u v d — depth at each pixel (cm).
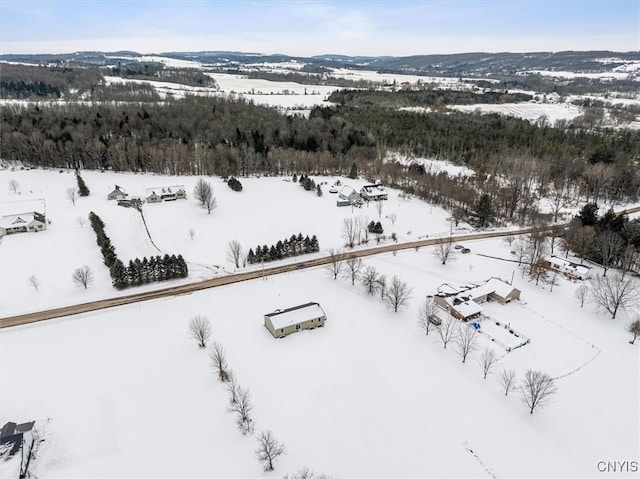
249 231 10631
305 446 4794
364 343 6556
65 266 8644
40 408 5238
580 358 6284
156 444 4800
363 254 9669
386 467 4559
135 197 12300
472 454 4725
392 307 7488
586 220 10362
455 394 5584
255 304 7594
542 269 8600
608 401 5500
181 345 6438
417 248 10031
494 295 7794
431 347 6481
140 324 6950
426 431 5009
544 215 12069
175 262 8350
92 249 9369
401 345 6519
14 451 4462
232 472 4491
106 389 5566
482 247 10194
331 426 5056
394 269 8944
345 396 5512
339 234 10700
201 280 8412
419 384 5741
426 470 4531
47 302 7506
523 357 6275
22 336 6612
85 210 11325
